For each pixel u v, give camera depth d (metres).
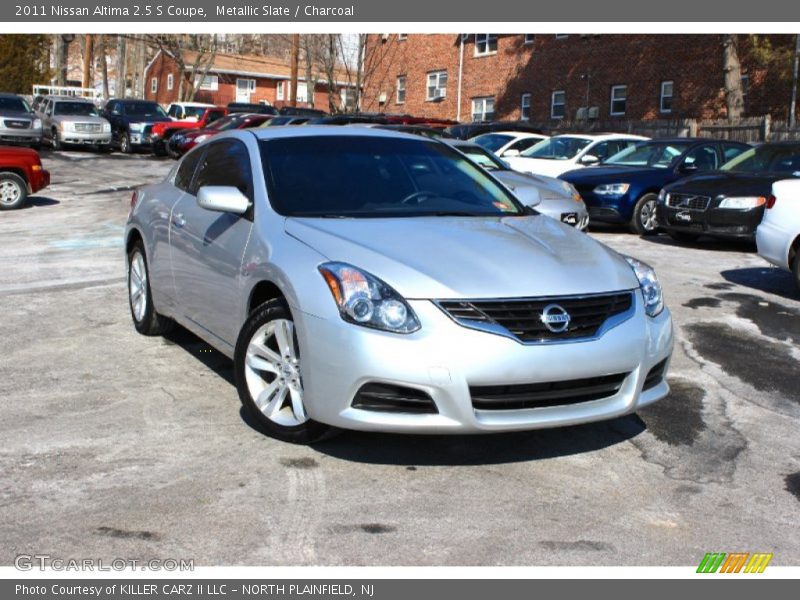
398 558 3.41
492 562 3.40
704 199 11.37
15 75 43.06
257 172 5.13
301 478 4.09
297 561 3.37
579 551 3.50
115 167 26.05
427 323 3.91
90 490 3.92
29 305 7.63
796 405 5.37
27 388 5.34
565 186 11.10
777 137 23.81
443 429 3.91
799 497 4.05
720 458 4.49
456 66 38.78
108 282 8.68
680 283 9.15
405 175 5.36
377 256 4.17
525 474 4.22
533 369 3.94
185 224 5.62
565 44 33.53
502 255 4.32
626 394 4.27
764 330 7.20
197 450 4.39
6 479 4.02
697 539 3.63
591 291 4.19
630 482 4.16
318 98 61.81
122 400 5.14
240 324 4.83
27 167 15.73
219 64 59.50
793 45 25.36
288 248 4.44
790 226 8.48
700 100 28.94
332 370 4.01
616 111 31.88
